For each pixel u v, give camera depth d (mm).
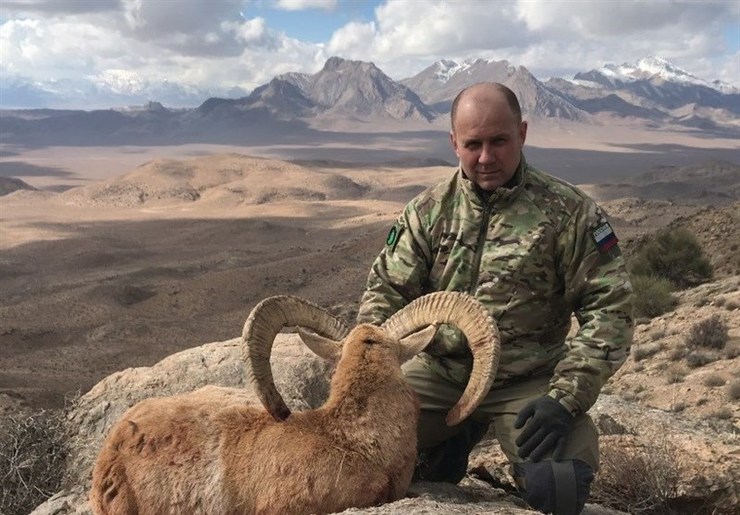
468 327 1425
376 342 1456
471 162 1542
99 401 2225
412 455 1434
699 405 5039
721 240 11500
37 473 2068
